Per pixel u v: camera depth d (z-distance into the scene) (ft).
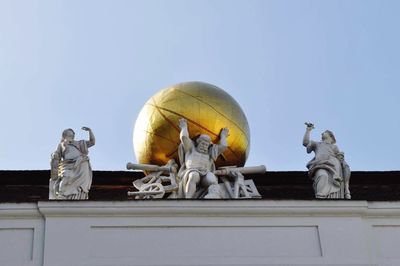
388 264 66.08
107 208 66.54
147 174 77.10
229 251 66.03
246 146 78.43
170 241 66.13
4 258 64.90
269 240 66.64
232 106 77.82
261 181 82.84
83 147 70.74
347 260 65.98
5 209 66.13
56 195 69.31
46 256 64.75
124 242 65.87
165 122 76.59
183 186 71.61
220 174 73.97
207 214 67.00
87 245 65.46
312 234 67.05
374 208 67.87
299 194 81.15
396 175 83.51
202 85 78.84
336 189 70.38
